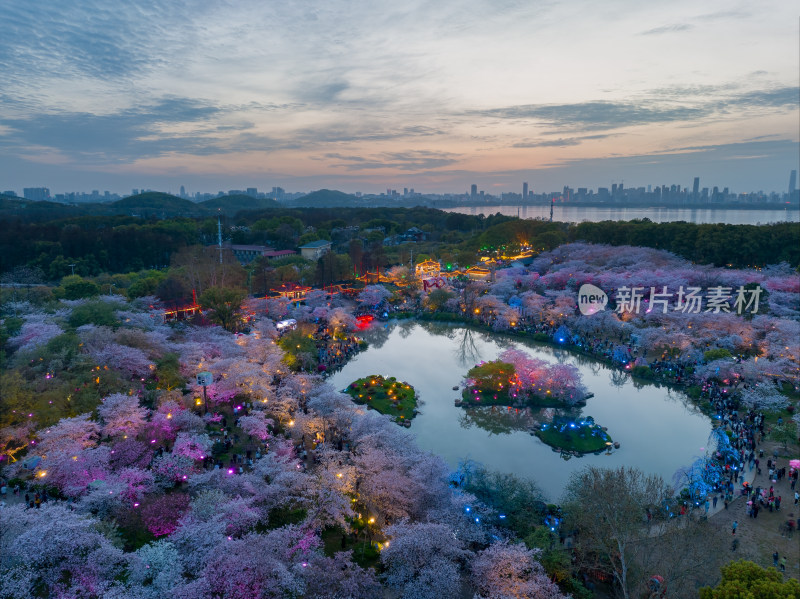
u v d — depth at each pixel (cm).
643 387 8494
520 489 4734
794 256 14912
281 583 3186
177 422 5681
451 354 10275
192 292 12644
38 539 3356
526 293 12962
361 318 12812
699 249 16162
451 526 3956
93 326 7700
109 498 4219
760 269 15188
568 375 7594
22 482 4859
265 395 6562
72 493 4403
